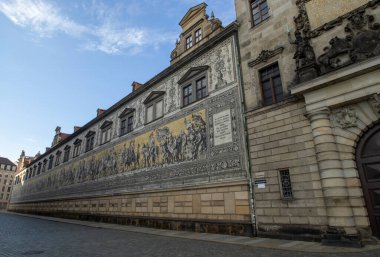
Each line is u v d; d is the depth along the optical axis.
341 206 11.37
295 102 14.64
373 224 11.34
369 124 11.92
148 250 11.25
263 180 15.02
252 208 15.09
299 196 13.39
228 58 19.22
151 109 26.23
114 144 31.20
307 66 13.72
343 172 12.03
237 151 16.75
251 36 18.20
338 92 12.45
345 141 12.34
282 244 11.80
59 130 59.06
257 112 16.28
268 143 15.31
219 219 16.59
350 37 13.06
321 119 12.79
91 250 11.47
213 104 19.30
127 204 25.77
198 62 21.81
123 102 31.36
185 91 22.52
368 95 11.68
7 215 52.50
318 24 14.70
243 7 19.36
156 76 26.14
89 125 39.44
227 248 11.27
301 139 13.95
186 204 19.08
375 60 11.38
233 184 16.31
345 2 13.86
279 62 16.03
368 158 11.94
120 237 16.11
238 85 17.92
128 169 27.05
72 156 42.97
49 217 43.47
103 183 31.25
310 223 12.72
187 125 20.98
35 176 62.03
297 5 16.08
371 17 12.62
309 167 13.32
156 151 23.64
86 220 33.12
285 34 16.25
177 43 27.69
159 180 22.33
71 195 39.53
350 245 10.55
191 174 19.36
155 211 21.83
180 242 13.38
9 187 125.44
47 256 10.21
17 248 12.23
